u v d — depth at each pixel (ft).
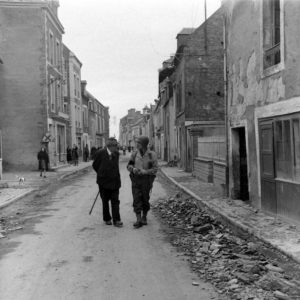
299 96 25.13
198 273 18.29
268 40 30.66
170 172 81.00
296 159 26.16
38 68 96.22
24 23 96.12
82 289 16.37
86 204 40.37
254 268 18.17
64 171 94.02
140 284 16.93
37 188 56.39
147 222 30.32
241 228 27.14
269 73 29.35
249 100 33.91
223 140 48.70
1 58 92.89
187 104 82.64
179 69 93.20
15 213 35.81
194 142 70.54
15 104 95.81
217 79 82.69
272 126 29.50
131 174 29.19
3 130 95.66
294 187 26.27
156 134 167.84
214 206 35.50
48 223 30.50
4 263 20.06
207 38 82.94
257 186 33.04
